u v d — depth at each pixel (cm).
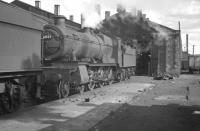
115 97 1344
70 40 1423
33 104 1135
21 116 873
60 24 1478
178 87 1952
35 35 1050
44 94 1312
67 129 718
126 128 739
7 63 884
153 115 918
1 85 897
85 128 730
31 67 1021
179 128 752
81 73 1450
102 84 1942
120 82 2383
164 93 1561
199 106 1112
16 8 932
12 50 910
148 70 3622
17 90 988
